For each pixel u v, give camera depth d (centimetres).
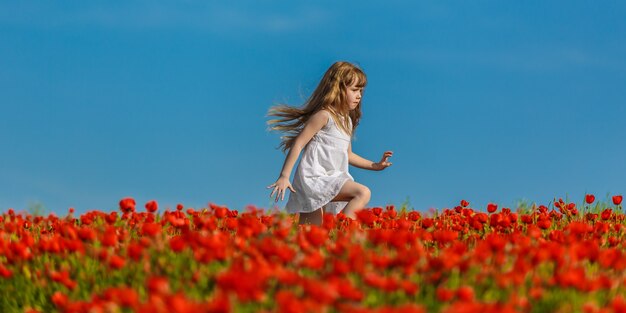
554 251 427
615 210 866
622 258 442
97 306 367
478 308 330
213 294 404
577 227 580
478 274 420
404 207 905
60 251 512
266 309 367
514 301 375
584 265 470
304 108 875
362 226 669
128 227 642
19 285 496
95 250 502
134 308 352
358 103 886
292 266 421
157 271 454
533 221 801
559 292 405
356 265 392
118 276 464
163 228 647
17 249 500
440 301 384
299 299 362
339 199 823
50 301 477
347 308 329
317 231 441
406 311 306
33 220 743
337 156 845
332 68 865
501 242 458
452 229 663
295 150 829
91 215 676
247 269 411
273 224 570
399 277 411
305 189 829
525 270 409
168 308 321
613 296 412
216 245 427
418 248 461
